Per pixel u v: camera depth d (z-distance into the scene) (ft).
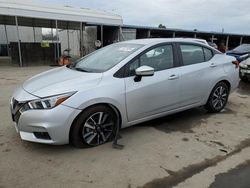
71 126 10.92
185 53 15.02
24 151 11.23
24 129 10.69
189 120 15.81
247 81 31.04
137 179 9.39
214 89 16.62
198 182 9.34
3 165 10.10
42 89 10.97
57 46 53.83
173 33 88.38
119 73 12.10
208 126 14.84
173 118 16.12
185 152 11.53
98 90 11.23
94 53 15.40
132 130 13.93
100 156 10.96
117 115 12.05
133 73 12.46
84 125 11.18
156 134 13.46
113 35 70.69
